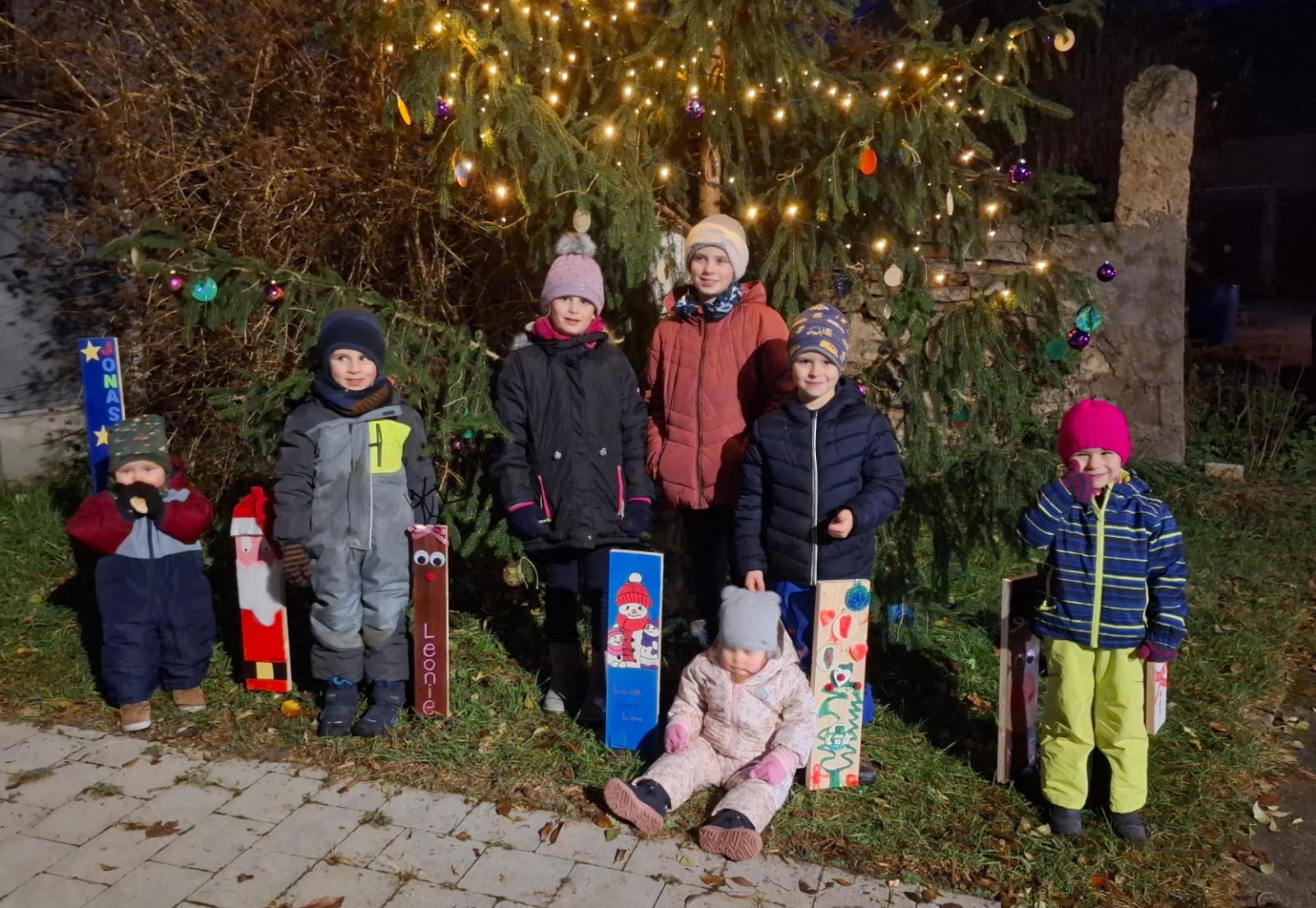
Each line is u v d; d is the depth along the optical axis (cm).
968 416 403
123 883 291
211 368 612
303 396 402
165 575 379
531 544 379
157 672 388
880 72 442
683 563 494
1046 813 329
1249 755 370
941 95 424
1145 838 318
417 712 384
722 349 383
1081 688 313
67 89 622
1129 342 704
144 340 617
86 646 451
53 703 400
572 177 398
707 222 377
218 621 476
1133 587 306
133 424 379
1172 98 673
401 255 604
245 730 378
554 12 432
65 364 716
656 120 442
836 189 404
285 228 569
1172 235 686
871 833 318
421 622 377
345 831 317
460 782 346
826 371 336
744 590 332
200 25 586
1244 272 2219
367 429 364
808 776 339
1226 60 1700
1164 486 670
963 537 416
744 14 417
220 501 578
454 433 389
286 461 361
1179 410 704
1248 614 502
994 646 463
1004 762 343
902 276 428
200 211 582
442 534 371
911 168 417
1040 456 390
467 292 592
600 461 372
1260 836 326
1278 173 2088
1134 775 315
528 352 377
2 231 682
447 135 409
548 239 462
